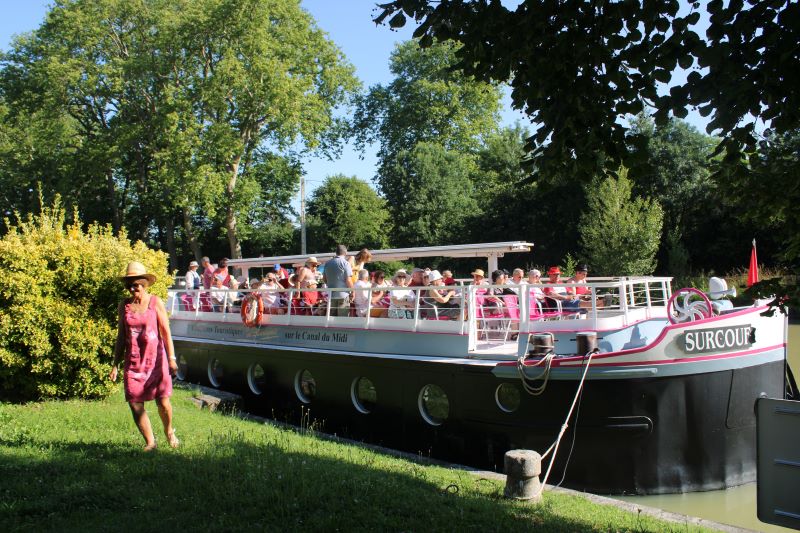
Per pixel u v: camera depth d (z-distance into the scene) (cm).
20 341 1037
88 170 4397
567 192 4522
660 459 919
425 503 656
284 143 4484
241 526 558
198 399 1203
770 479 505
